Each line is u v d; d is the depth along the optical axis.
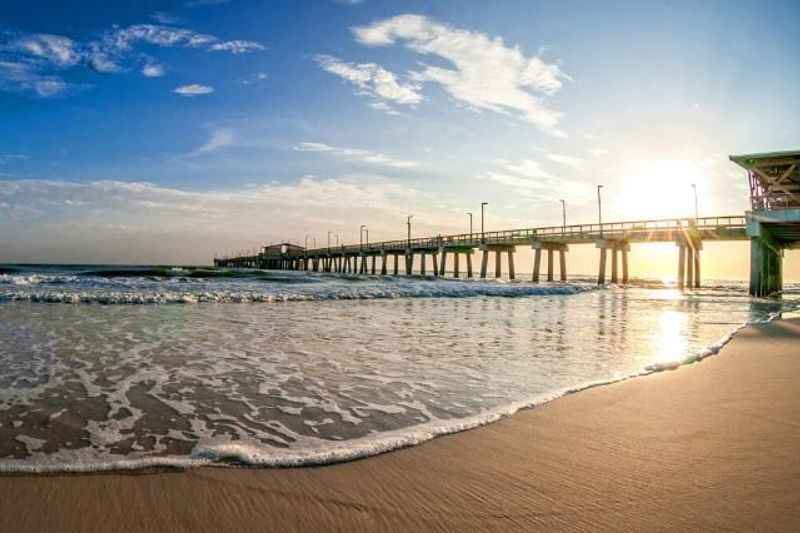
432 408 4.60
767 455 3.45
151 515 2.56
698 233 34.75
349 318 12.27
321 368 6.37
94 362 6.55
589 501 2.75
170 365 6.43
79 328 9.59
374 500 2.75
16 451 3.41
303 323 11.07
